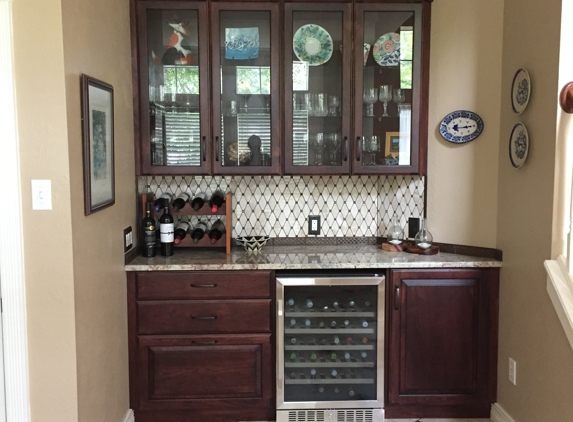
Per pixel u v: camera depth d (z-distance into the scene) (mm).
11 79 1951
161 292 2846
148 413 2930
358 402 2910
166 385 2889
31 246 2035
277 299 2822
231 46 3047
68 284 2055
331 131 3115
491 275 2896
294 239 3430
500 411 2877
